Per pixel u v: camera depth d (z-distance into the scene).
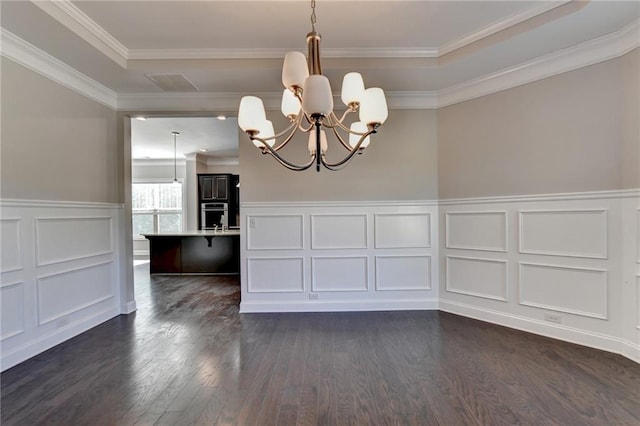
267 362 2.55
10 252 2.54
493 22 2.64
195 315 3.75
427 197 3.83
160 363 2.55
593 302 2.73
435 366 2.45
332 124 2.35
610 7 2.22
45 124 2.85
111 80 3.33
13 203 2.56
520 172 3.15
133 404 2.02
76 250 3.20
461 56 2.94
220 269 6.46
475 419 1.84
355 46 3.00
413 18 2.57
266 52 3.05
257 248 3.82
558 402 1.99
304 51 3.05
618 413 1.88
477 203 3.47
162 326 3.39
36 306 2.75
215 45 2.96
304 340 2.97
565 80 2.87
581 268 2.79
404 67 3.11
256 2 2.34
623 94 2.55
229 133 6.18
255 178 3.81
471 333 3.09
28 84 2.69
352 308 3.83
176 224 8.91
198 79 3.33
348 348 2.79
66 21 2.38
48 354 2.73
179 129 5.87
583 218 2.78
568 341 2.86
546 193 2.99
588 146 2.75
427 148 3.82
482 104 3.42
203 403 2.02
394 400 2.03
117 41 2.86
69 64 2.96
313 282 3.83
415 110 3.81
